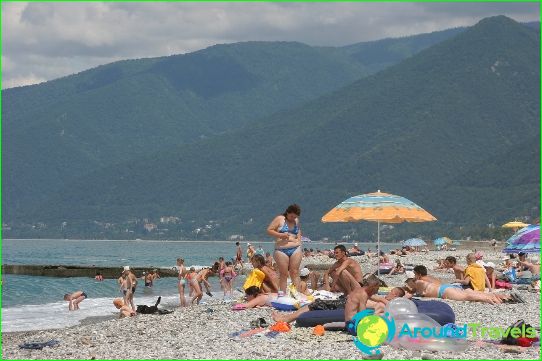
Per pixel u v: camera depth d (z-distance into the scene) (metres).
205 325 21.89
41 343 19.58
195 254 176.88
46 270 75.06
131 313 27.61
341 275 25.38
